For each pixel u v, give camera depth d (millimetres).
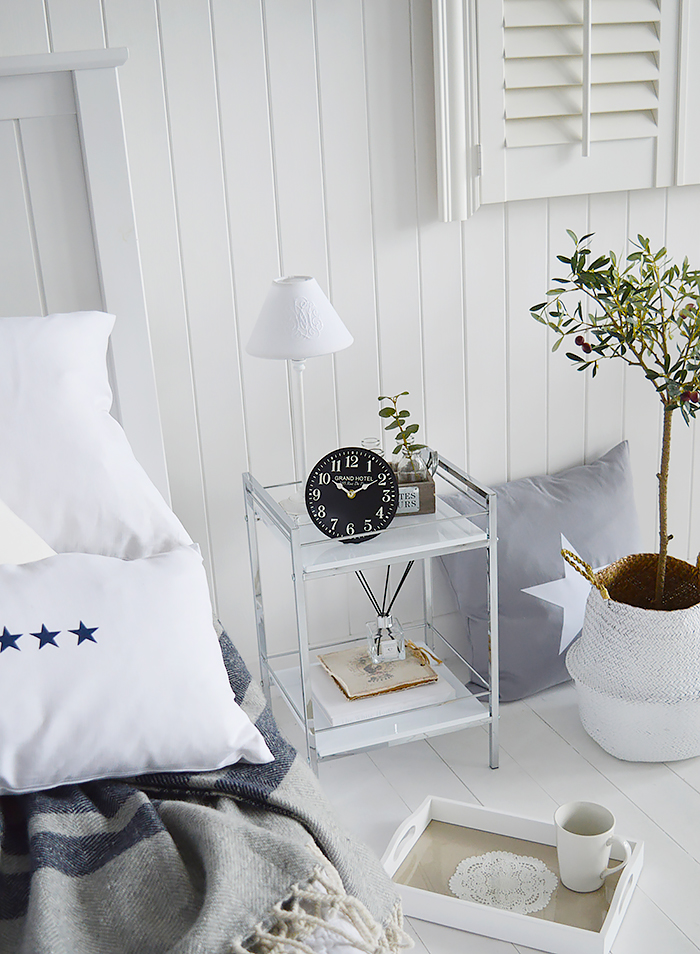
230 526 2197
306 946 957
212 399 2092
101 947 954
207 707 1222
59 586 1238
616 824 1805
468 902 1549
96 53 1690
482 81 2047
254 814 1175
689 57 2172
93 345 1644
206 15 1859
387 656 2066
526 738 2115
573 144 2158
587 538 2236
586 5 2035
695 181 2279
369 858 1180
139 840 1059
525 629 2154
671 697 1882
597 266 1892
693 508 2658
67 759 1157
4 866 1062
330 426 2213
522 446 2404
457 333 2248
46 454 1498
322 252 2080
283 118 1968
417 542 1854
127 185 1782
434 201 2125
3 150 1733
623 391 2459
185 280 1999
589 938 1467
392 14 1972
